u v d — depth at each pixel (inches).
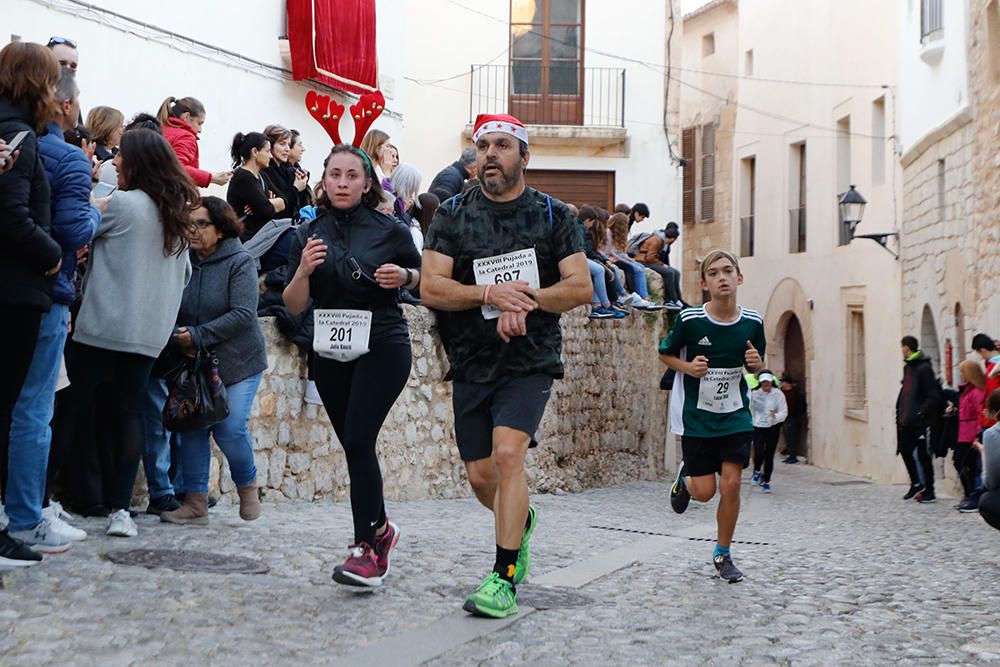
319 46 594.2
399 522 370.9
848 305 1041.5
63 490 289.1
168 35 499.5
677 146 890.1
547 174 885.2
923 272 853.2
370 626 201.9
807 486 834.8
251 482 299.7
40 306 211.0
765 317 1232.8
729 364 283.7
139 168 257.3
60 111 225.1
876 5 966.4
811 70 1114.7
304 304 224.5
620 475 683.4
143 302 254.5
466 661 186.7
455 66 877.8
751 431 286.4
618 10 881.5
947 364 789.9
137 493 314.0
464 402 224.7
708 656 201.8
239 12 550.9
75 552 239.5
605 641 206.8
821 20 1090.7
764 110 1223.5
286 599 216.5
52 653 170.2
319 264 221.6
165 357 279.6
